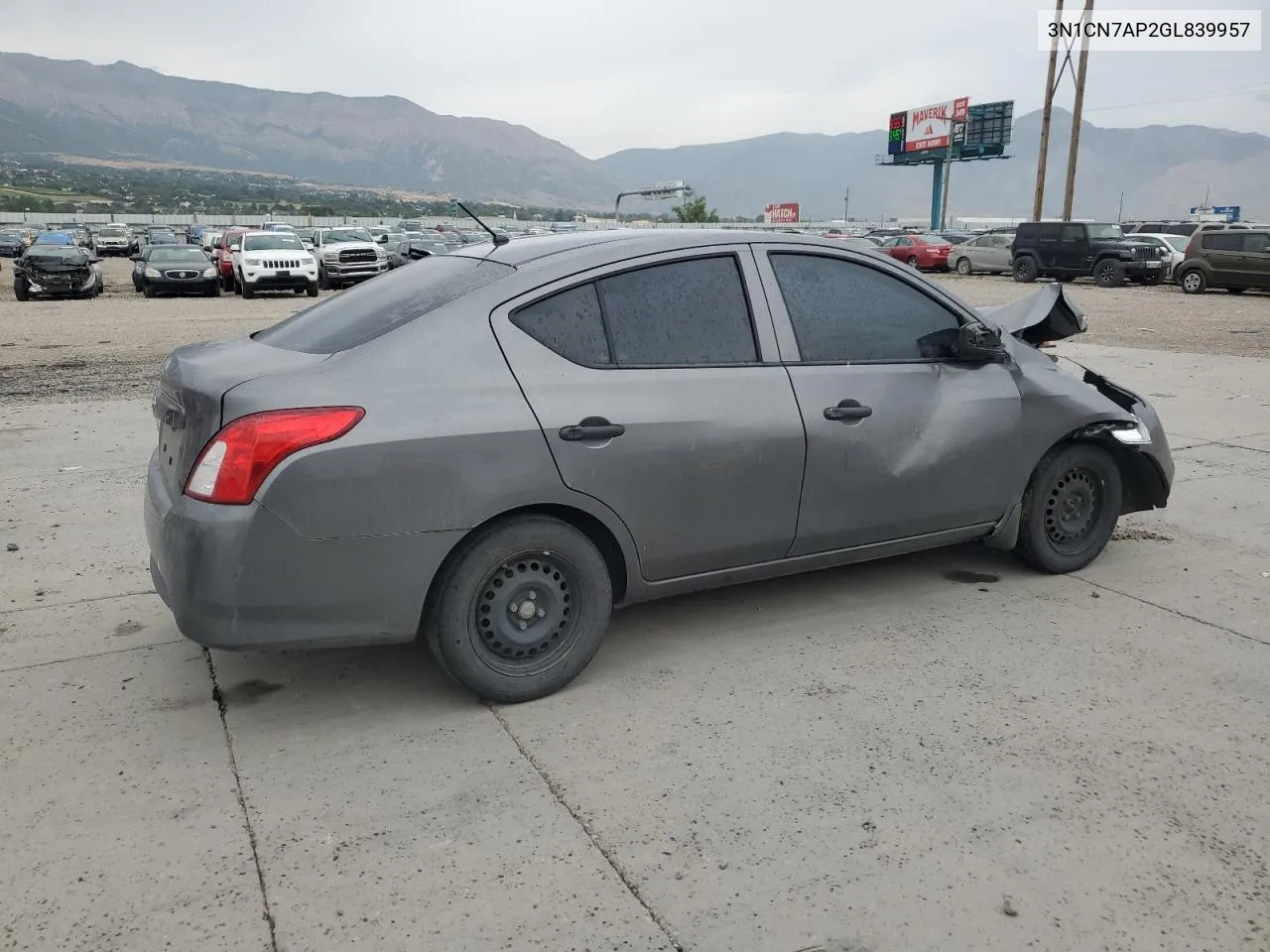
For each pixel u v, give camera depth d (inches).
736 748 127.2
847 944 92.1
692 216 3255.4
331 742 129.2
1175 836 108.1
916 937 93.0
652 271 144.5
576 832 109.3
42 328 664.4
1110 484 190.4
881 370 160.2
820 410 152.3
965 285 1115.9
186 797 116.0
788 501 152.0
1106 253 1074.1
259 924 94.7
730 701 140.1
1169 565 197.3
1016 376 175.2
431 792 117.2
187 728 132.7
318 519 120.3
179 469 128.0
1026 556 187.0
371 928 94.2
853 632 164.2
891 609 174.1
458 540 128.4
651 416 138.4
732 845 106.9
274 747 127.9
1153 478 197.0
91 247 2214.6
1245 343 561.9
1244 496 247.9
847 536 160.6
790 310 154.2
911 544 169.6
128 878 101.4
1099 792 116.6
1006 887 100.0
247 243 1016.9
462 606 131.6
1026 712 136.3
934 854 105.2
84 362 500.7
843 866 103.3
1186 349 535.8
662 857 105.0
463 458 126.0
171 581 122.9
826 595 181.0
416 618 128.6
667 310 144.3
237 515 118.4
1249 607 174.9
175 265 976.9
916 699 140.4
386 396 124.0
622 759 124.7
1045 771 121.3
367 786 118.4
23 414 354.6
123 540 211.8
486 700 139.1
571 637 141.1
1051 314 203.2
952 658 153.9
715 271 149.3
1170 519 229.5
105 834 108.7
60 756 125.1
